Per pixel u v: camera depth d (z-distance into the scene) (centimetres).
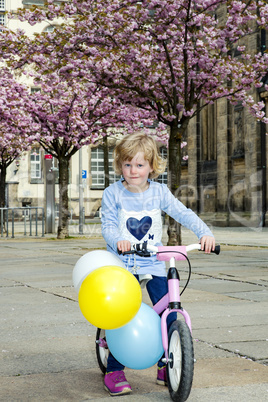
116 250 330
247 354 445
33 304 696
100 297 303
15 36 1716
